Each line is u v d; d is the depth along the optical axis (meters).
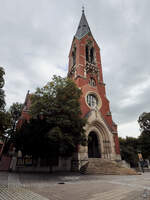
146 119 41.12
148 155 38.53
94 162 21.58
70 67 38.31
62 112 17.50
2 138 16.39
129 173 19.48
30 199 6.69
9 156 23.91
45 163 21.69
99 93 32.25
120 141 43.56
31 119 17.91
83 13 49.91
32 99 19.58
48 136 14.51
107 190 8.74
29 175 16.06
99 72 35.62
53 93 19.22
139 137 42.06
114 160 24.95
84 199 6.82
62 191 8.43
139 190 8.77
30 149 16.28
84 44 37.12
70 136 15.95
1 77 14.86
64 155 17.39
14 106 35.31
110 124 29.50
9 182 11.30
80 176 15.77
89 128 25.58
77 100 19.12
